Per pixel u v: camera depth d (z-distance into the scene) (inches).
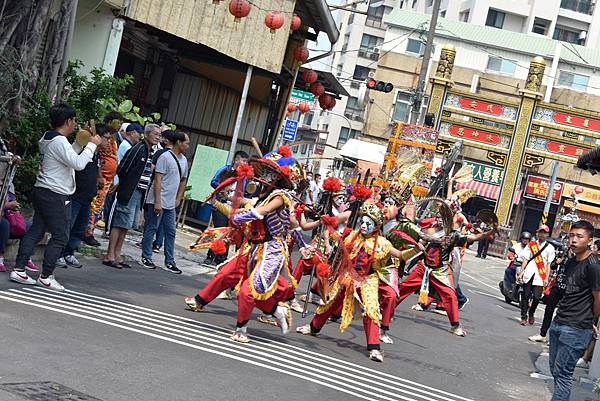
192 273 538.3
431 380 381.4
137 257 534.9
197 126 897.5
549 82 2160.4
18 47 435.5
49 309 330.0
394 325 538.9
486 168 1950.1
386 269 431.2
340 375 339.6
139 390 251.3
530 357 527.8
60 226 367.6
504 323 693.3
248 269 367.2
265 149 925.8
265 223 366.3
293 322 452.1
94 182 430.3
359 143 2110.0
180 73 884.6
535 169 2082.9
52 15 498.9
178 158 519.2
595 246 538.9
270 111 928.3
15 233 385.7
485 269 1446.9
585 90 2175.2
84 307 349.4
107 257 477.7
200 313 402.6
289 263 371.6
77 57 654.5
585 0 2516.0
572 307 346.6
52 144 363.3
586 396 440.8
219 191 376.2
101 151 491.5
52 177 363.9
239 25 739.4
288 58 914.1
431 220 562.3
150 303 395.2
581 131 1712.6
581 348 345.1
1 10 425.1
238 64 837.2
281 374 313.9
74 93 530.9
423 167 918.4
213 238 387.5
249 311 356.2
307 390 297.3
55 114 369.1
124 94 815.1
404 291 557.3
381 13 3058.6
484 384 404.8
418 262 553.0
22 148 456.1
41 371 249.0
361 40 3061.0
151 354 297.7
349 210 428.8
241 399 265.3
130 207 477.1
